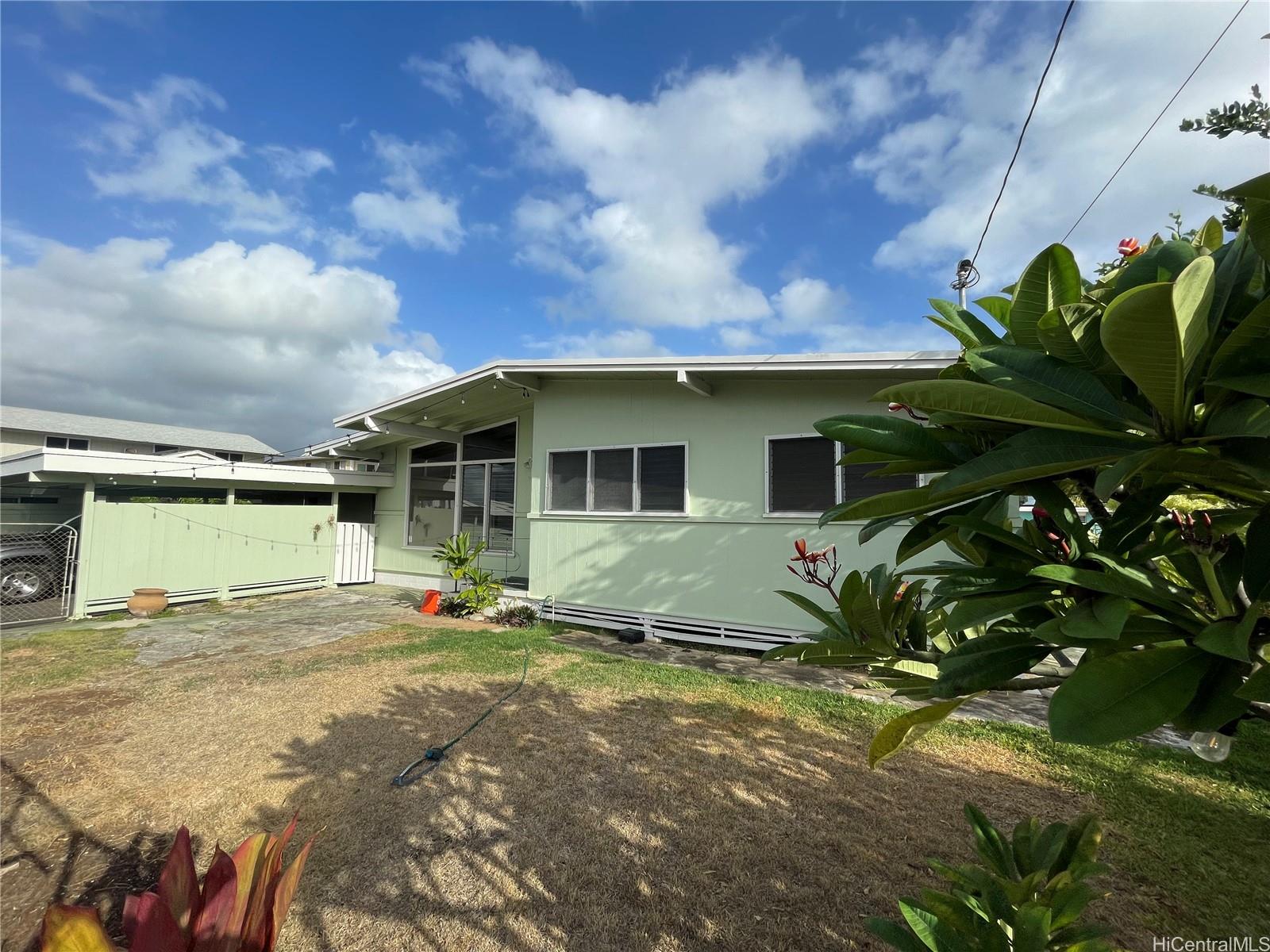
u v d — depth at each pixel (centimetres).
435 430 1157
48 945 89
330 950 231
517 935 238
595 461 840
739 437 725
